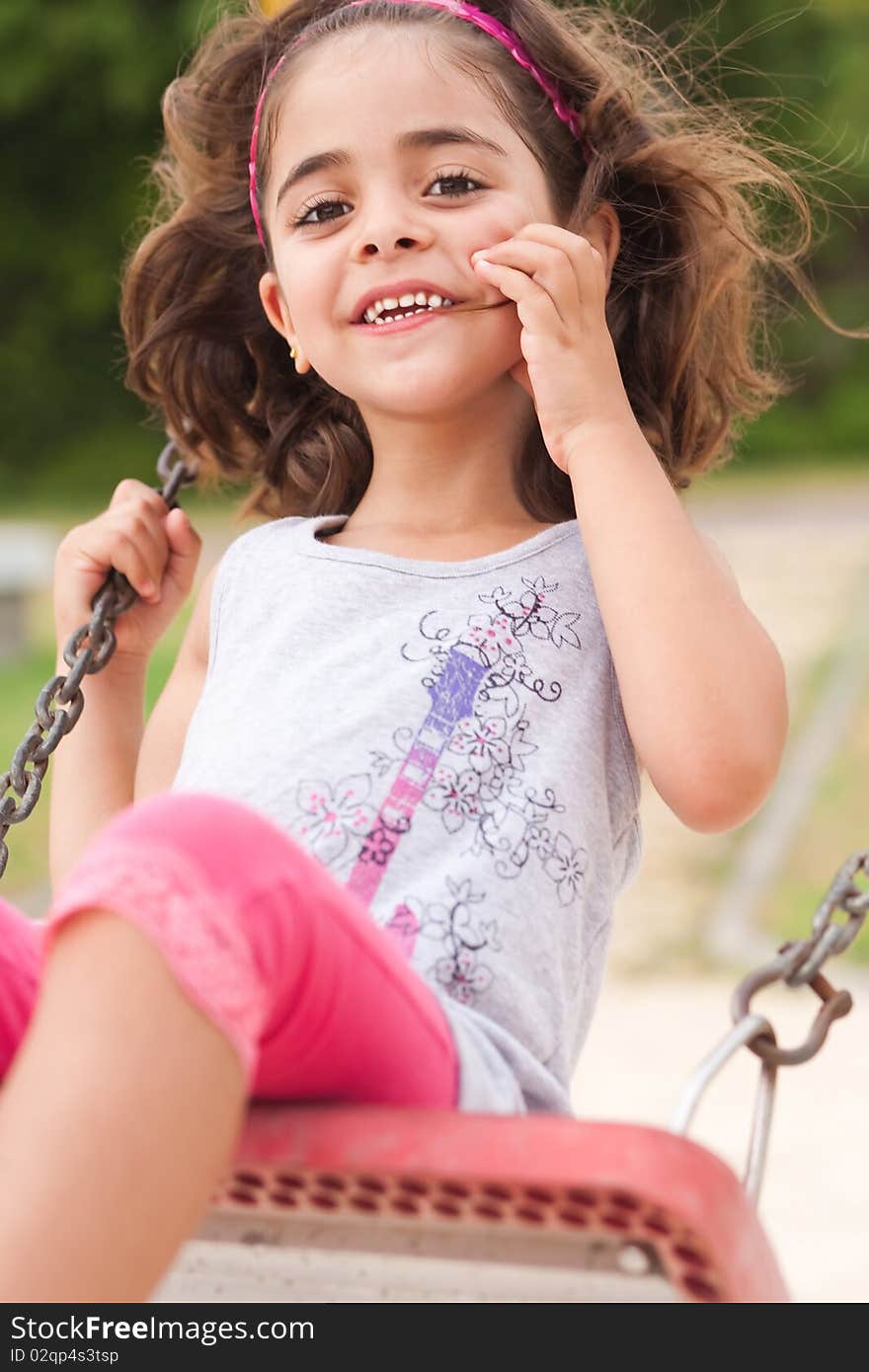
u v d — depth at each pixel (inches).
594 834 59.0
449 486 68.1
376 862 56.3
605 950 59.8
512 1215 41.1
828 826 216.8
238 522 83.6
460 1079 49.8
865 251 660.7
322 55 68.2
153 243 83.8
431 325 64.4
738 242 77.6
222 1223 45.0
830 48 637.3
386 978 46.6
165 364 83.4
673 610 57.4
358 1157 41.3
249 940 41.8
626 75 76.7
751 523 468.4
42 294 663.1
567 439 61.6
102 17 637.9
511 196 66.3
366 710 59.9
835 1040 148.7
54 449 660.1
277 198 68.9
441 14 69.0
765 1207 114.9
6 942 49.3
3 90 645.9
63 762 75.0
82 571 75.7
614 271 76.2
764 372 87.4
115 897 40.6
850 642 307.4
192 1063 40.1
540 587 63.6
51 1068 39.6
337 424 79.2
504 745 59.2
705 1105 135.0
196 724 64.1
